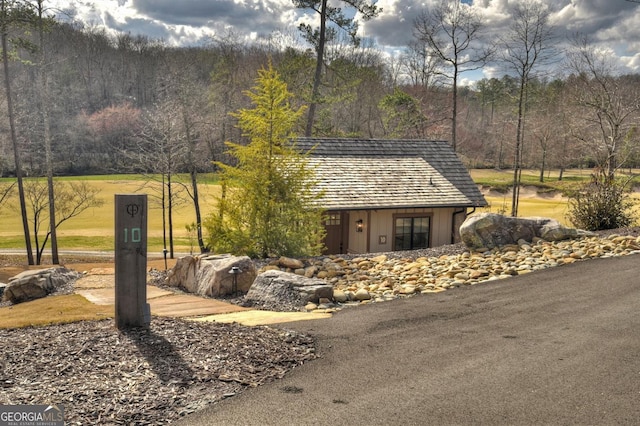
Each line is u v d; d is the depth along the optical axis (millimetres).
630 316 7359
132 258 6582
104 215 42000
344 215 20359
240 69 58438
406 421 4363
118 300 6562
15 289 11633
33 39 32344
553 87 59969
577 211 16984
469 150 72875
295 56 35094
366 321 7520
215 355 5758
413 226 21406
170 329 6590
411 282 10383
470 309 8094
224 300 9781
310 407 4625
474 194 22547
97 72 78188
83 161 68438
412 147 24453
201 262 10984
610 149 28422
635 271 10086
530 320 7363
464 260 12086
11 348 5895
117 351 5754
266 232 14289
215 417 4410
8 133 35969
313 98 34812
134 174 57844
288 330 6926
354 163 22422
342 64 36156
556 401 4727
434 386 5082
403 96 45719
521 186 53094
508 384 5109
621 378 5215
